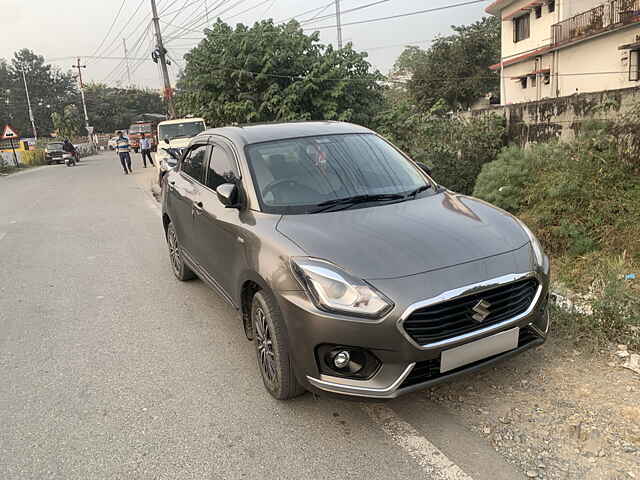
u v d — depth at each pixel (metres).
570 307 4.00
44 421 3.20
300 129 4.36
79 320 4.83
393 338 2.62
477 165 9.83
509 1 29.03
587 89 23.64
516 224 3.37
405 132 11.84
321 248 2.93
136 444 2.92
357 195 3.66
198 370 3.74
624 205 5.54
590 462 2.54
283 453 2.77
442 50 37.59
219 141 4.44
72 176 22.30
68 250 7.59
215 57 14.41
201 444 2.88
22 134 91.56
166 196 5.57
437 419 2.97
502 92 31.86
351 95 14.06
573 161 6.39
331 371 2.78
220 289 4.11
